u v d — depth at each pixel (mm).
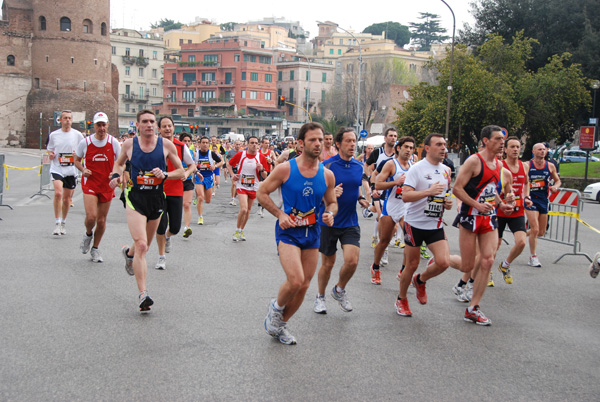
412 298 7773
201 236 12398
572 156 58562
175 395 4512
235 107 101688
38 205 16953
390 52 113562
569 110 41625
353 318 6750
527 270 10117
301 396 4574
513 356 5664
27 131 71750
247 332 6074
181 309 6828
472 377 5094
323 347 5711
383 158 10219
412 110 44344
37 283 7836
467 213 6836
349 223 6910
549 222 13195
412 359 5469
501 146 6750
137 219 6719
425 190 6523
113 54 104000
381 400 4555
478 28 48469
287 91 111125
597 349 5961
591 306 7758
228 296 7484
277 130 98875
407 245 6809
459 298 7727
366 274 9281
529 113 41281
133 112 106312
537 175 10445
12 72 72500
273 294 7668
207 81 103188
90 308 6758
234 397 4508
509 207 6820
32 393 4492
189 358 5289
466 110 38719
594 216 19922
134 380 4773
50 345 5527
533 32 46281
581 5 44594
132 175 6812
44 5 70438
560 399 4711
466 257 6926
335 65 118375
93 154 9078
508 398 4691
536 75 40719
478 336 6246
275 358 5363
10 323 6156
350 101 91062
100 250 10273
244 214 11820
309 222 5672
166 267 9141
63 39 70562
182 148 9078
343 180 6820
